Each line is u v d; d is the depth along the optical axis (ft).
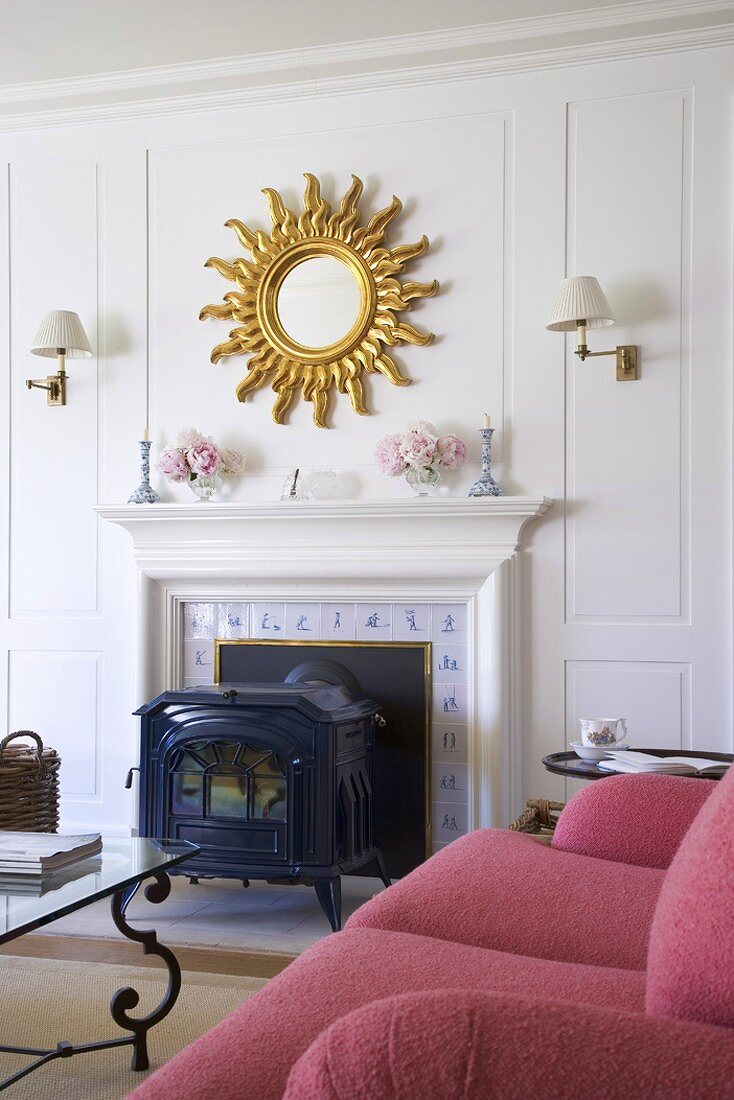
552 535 12.66
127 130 14.37
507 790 12.42
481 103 13.06
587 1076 2.84
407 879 5.90
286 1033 3.91
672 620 12.31
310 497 13.21
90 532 14.39
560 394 12.71
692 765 9.23
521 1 12.01
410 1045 2.94
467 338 13.05
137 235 14.30
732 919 3.14
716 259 12.28
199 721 11.26
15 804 10.87
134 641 14.08
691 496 12.28
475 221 13.06
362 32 12.72
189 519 13.41
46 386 14.44
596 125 12.68
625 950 5.19
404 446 12.60
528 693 12.67
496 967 4.66
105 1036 8.30
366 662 13.10
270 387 13.76
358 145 13.50
